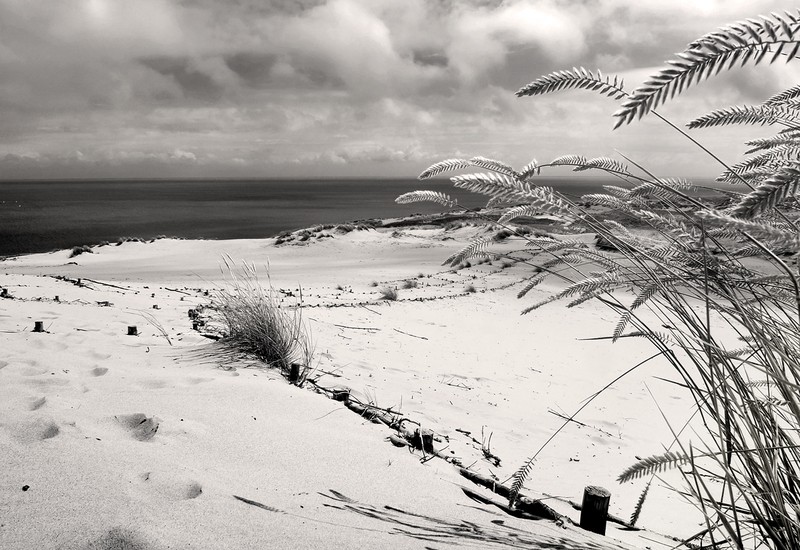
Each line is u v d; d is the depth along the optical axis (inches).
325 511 74.1
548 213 46.7
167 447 94.0
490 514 84.0
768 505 46.9
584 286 55.0
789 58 21.2
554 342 394.3
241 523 65.9
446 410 200.5
